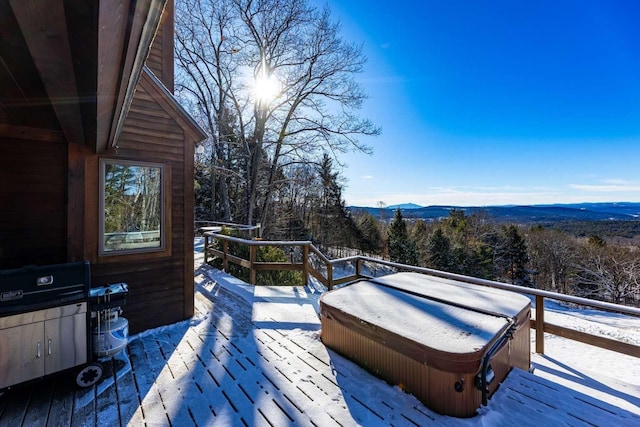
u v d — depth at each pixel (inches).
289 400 77.9
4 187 90.8
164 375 89.1
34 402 75.9
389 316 93.1
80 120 68.4
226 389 82.5
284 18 491.8
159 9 32.2
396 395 79.8
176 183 127.9
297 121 544.4
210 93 548.1
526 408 75.1
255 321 131.8
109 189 111.0
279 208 706.2
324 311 107.9
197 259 280.1
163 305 124.8
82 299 81.7
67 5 27.5
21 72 45.5
